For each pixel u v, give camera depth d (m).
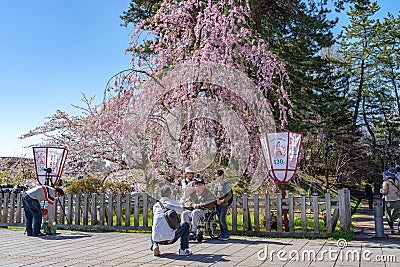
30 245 8.05
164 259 6.55
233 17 12.10
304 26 17.06
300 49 17.77
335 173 24.56
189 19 12.07
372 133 37.75
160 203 7.04
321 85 21.25
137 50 12.34
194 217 8.34
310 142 23.19
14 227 11.17
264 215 9.92
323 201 8.71
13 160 17.59
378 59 35.66
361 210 18.77
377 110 38.81
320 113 23.12
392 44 35.47
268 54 11.64
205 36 11.09
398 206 9.62
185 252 6.84
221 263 6.19
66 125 15.37
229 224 10.08
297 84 19.22
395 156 33.75
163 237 6.79
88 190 11.77
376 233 8.77
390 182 9.76
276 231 8.90
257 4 14.51
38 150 10.84
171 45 12.10
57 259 6.58
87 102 15.29
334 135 24.33
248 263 6.16
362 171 25.47
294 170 9.16
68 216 10.70
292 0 16.44
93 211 10.52
